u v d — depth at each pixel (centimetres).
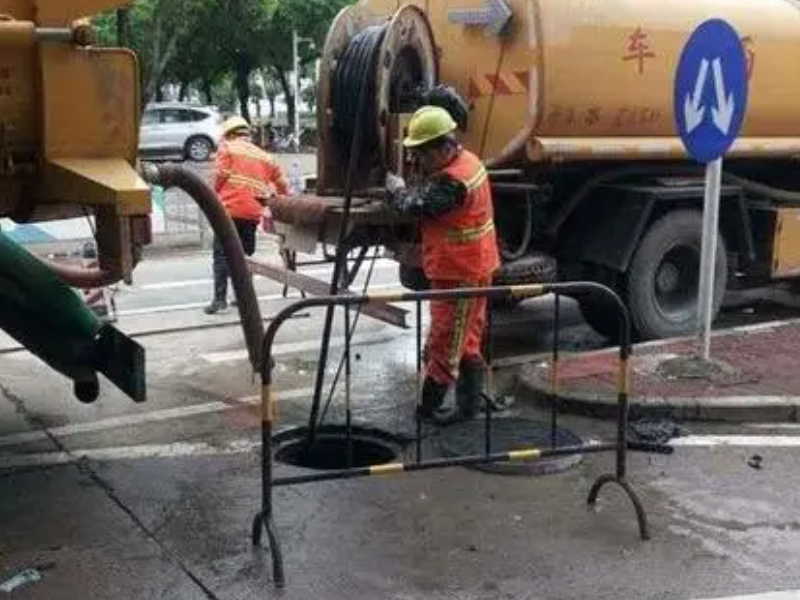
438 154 605
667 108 823
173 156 3278
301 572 451
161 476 567
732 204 891
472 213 608
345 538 485
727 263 901
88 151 478
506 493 539
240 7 3991
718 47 649
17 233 736
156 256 1403
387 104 719
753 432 629
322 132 773
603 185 843
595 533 489
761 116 902
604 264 830
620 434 502
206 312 998
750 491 538
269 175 980
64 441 626
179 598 429
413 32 738
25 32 457
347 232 693
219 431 645
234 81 5228
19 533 492
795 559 462
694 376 698
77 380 589
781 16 905
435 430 632
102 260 490
